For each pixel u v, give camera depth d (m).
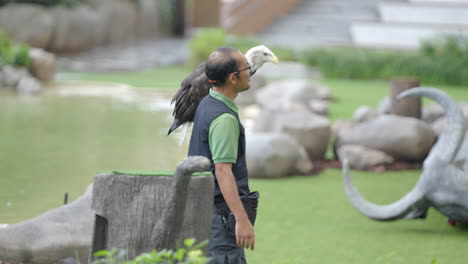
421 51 32.47
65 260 6.72
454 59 30.70
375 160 12.82
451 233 8.90
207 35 33.22
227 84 5.22
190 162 4.34
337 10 40.44
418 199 8.77
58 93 24.91
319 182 11.82
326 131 13.33
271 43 34.97
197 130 5.22
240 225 4.96
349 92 26.06
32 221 6.90
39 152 14.17
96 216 4.98
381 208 8.95
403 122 13.08
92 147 14.82
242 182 5.29
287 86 22.14
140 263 4.47
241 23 38.47
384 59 31.02
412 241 8.52
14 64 26.11
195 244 4.77
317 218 9.55
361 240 8.55
